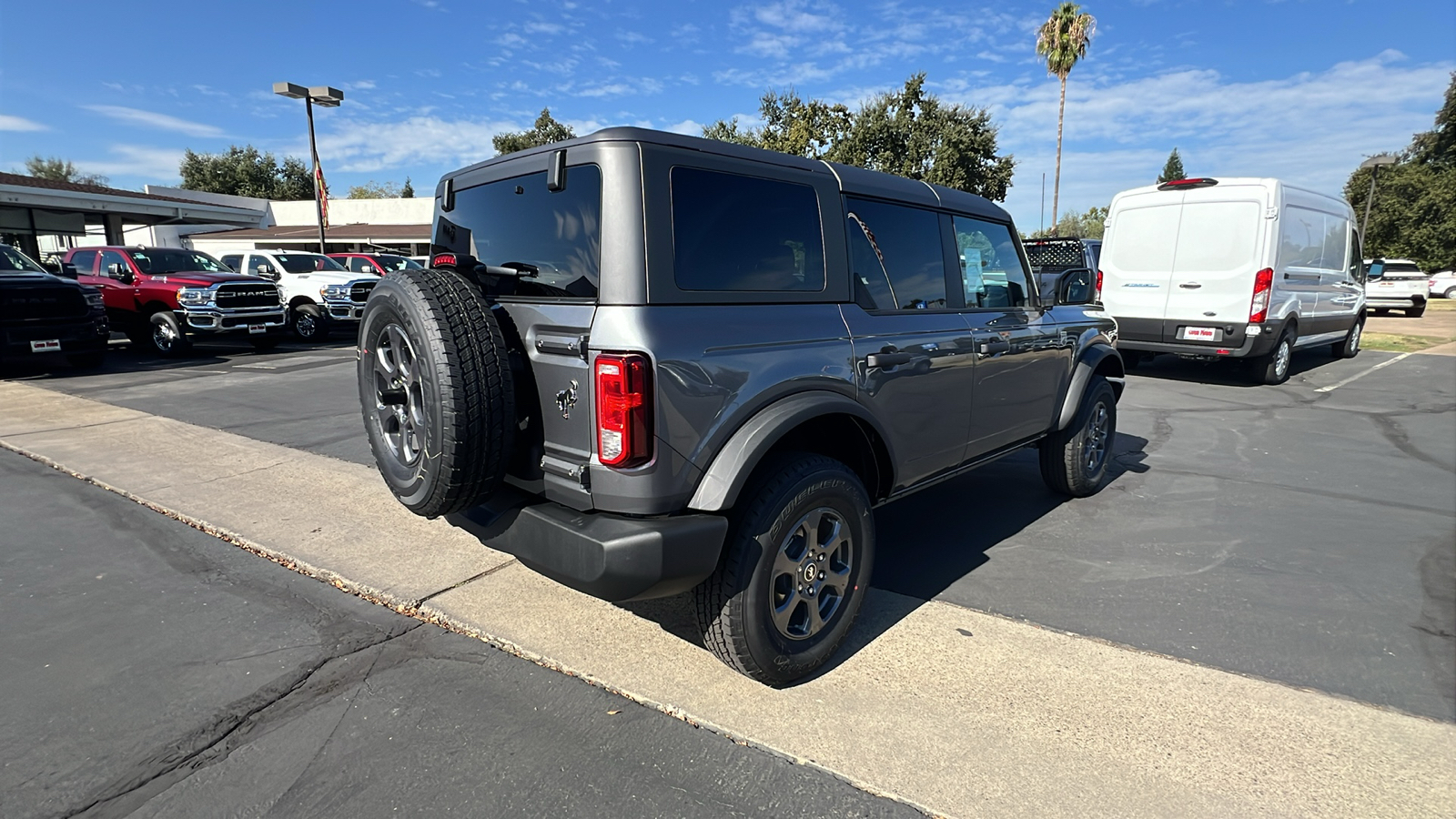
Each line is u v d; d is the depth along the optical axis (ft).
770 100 101.24
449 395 7.90
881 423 10.33
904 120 95.30
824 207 10.00
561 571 8.09
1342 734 8.23
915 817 7.00
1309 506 16.25
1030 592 11.93
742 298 8.78
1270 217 28.76
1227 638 10.41
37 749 7.92
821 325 9.61
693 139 8.63
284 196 196.34
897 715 8.59
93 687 9.06
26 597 11.45
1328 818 6.98
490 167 9.91
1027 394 14.14
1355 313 39.68
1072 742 8.10
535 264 8.98
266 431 22.59
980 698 8.95
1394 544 13.96
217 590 11.80
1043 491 17.46
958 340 11.95
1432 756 7.86
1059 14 111.04
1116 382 17.46
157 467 18.45
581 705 8.77
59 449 20.12
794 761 7.79
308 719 8.48
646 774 7.59
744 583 8.51
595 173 8.14
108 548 13.46
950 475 12.69
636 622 10.71
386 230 125.90
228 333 43.39
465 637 10.37
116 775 7.55
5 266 34.37
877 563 13.15
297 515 15.05
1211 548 13.83
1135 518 15.55
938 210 12.28
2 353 32.17
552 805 7.15
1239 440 22.29
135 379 34.01
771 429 8.51
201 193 124.26
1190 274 30.86
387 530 14.28
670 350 7.84
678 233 8.21
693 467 8.15
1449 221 111.96
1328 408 27.25
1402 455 20.57
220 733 8.23
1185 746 8.02
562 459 8.38
